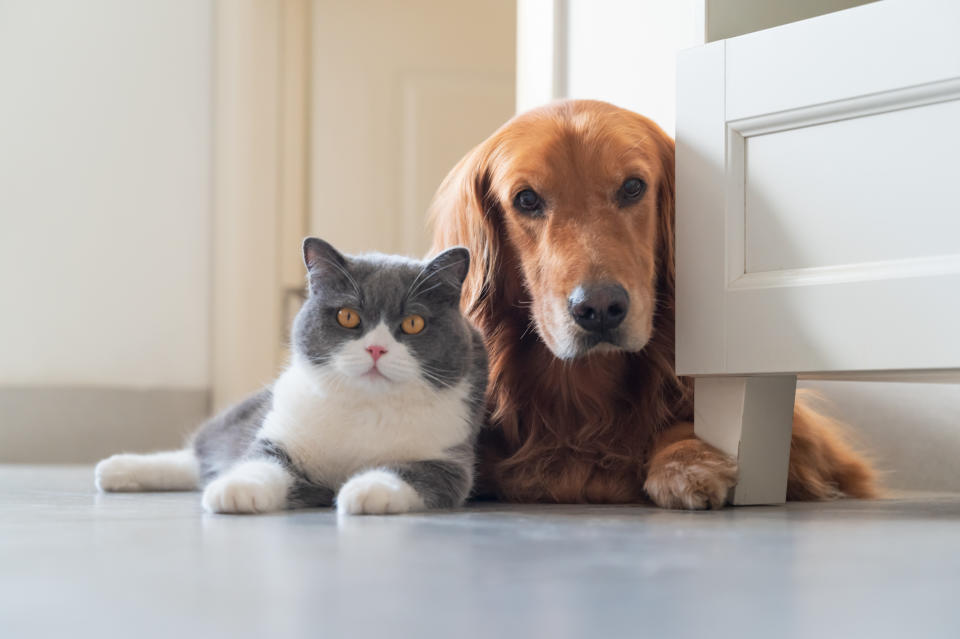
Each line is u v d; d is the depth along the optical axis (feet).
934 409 8.93
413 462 6.08
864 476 7.67
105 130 15.98
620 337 6.23
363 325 6.11
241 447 6.93
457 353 6.30
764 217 6.12
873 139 5.68
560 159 6.60
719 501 6.10
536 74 10.25
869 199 5.70
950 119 5.42
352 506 5.54
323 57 16.70
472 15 17.04
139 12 16.12
